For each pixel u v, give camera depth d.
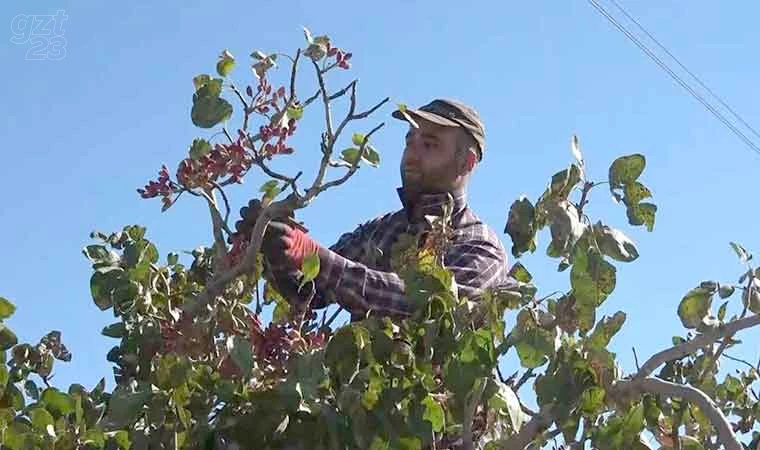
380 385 3.32
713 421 3.45
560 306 3.60
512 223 3.70
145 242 4.08
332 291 4.02
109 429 3.47
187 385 3.43
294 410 3.28
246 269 3.73
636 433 3.36
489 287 4.07
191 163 3.86
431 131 4.48
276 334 3.70
